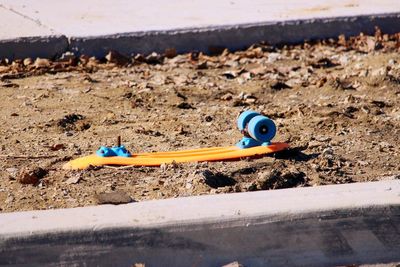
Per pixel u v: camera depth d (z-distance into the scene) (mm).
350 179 16578
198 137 19062
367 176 16781
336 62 25703
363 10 28438
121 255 13734
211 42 26672
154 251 13820
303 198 14648
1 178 16516
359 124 19891
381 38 27594
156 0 30234
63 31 25875
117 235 13703
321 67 25359
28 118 20281
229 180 16484
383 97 22203
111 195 15109
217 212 14086
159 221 13836
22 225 13664
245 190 15875
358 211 14359
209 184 16109
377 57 25781
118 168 16812
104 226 13695
